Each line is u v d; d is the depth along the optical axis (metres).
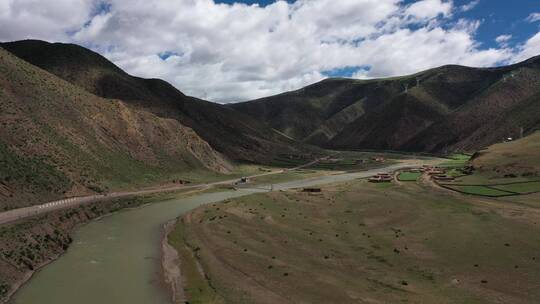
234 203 95.12
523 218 68.00
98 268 52.72
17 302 42.03
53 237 61.44
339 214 80.56
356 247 58.34
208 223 75.69
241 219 77.62
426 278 46.03
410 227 67.88
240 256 55.91
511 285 43.22
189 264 54.47
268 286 45.47
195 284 47.34
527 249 53.56
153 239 67.50
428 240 59.97
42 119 104.38
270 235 66.00
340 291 43.25
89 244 63.91
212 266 52.50
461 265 49.47
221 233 68.25
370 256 54.19
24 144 88.94
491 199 84.50
